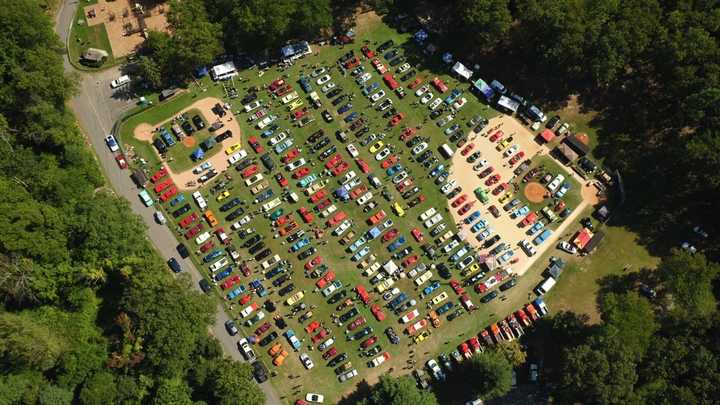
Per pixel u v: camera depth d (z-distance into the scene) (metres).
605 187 174.62
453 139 178.50
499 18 172.75
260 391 152.38
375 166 176.38
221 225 170.75
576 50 167.38
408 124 180.12
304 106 181.25
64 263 153.12
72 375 148.75
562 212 172.50
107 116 178.25
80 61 182.25
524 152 177.88
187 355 150.00
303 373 161.50
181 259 167.75
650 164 175.00
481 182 175.25
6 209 147.12
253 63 184.75
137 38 184.88
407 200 173.75
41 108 161.38
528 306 165.00
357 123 179.38
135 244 158.00
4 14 157.75
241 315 164.25
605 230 171.50
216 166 175.50
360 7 189.75
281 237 170.38
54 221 152.50
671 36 168.88
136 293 150.38
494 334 162.75
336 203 173.38
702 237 168.75
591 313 165.62
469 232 171.38
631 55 171.50
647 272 168.25
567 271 168.88
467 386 160.12
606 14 169.12
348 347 163.38
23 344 136.62
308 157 177.00
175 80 182.38
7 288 145.00
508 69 184.50
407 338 164.25
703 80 164.75
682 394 143.00
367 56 185.88
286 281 167.38
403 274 167.88
